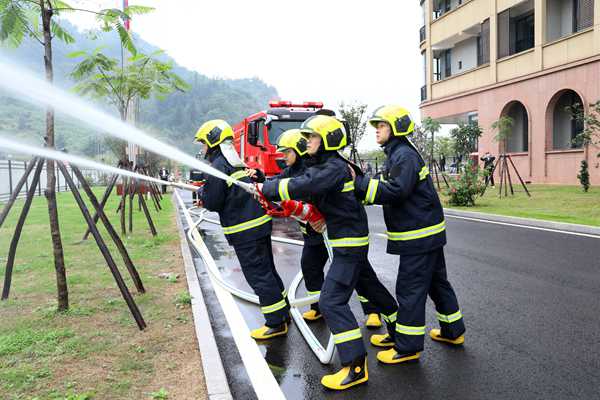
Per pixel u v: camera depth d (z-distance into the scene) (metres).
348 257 3.55
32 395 3.11
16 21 4.75
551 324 4.58
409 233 3.71
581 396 3.22
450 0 27.84
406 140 3.79
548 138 20.73
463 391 3.33
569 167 19.75
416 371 3.65
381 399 3.24
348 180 3.55
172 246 8.65
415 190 3.69
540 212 12.87
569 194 16.19
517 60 22.11
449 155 33.44
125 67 11.66
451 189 15.73
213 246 9.22
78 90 10.41
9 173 21.59
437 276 4.01
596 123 15.29
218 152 4.33
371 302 4.15
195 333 4.21
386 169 3.76
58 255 4.76
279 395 3.30
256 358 3.92
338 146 3.49
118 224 11.84
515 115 23.48
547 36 21.12
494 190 19.58
